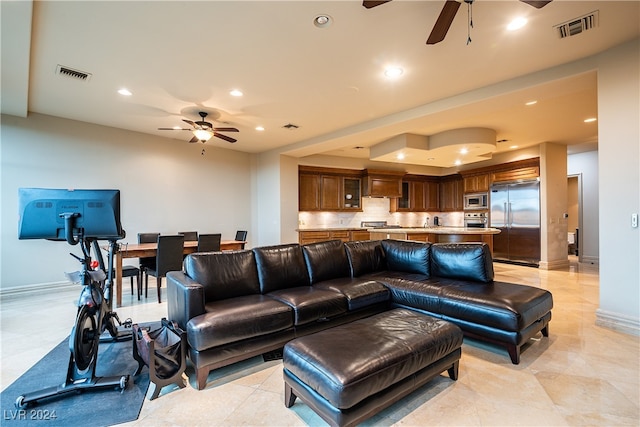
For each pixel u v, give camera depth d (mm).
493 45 2709
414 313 2332
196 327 2082
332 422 1533
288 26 2418
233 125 4973
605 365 2297
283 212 6637
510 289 2820
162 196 5730
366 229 7684
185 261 2760
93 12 2230
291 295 2768
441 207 9312
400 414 1785
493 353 2559
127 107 4160
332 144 5715
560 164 6512
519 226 6797
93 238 2303
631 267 2824
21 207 2123
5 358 2492
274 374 2281
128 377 2158
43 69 3090
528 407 1828
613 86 2824
